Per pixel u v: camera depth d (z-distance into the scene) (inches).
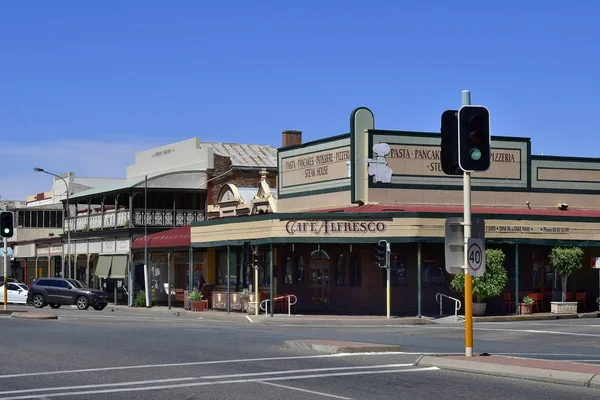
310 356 756.6
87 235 2564.0
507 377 609.3
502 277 1551.4
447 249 684.1
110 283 2516.0
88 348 836.0
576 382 572.7
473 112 643.5
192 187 2405.3
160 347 849.5
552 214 1728.6
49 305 2199.8
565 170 1849.2
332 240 1572.3
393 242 1542.8
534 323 1412.4
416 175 1716.3
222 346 861.8
